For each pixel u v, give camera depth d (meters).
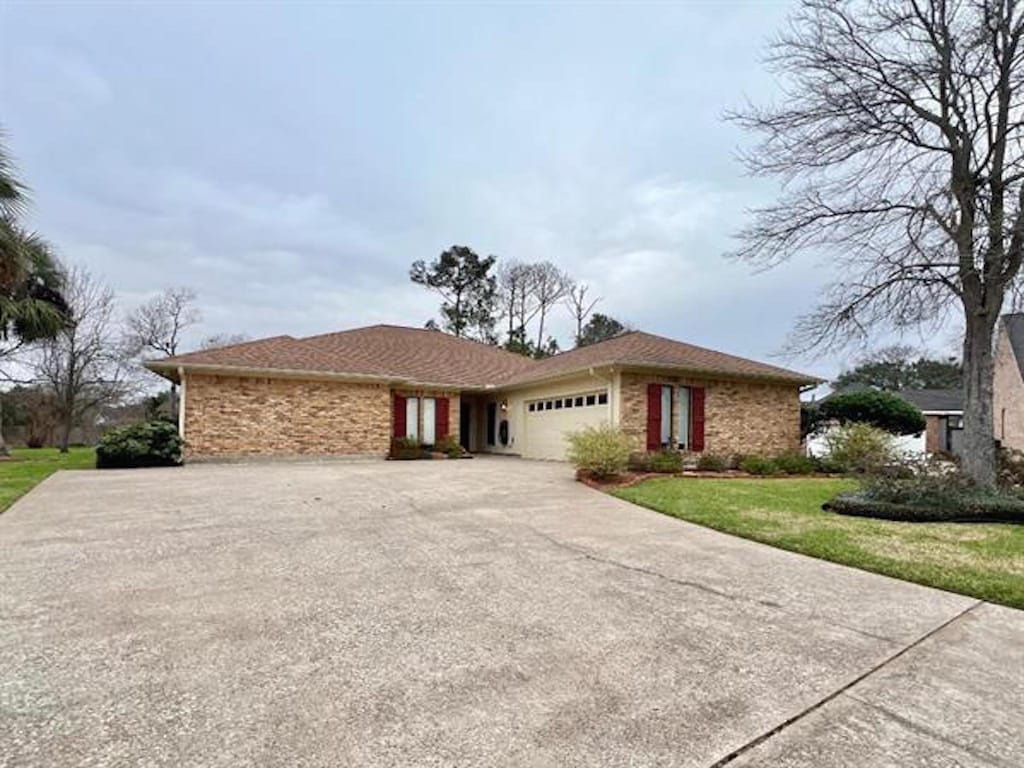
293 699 2.86
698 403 16.64
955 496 8.41
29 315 18.14
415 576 5.00
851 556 5.88
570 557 5.76
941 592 4.84
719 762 2.41
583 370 16.12
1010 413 22.41
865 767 2.40
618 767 2.36
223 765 2.31
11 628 3.71
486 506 8.62
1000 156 9.70
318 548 5.92
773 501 9.30
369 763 2.34
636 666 3.31
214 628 3.75
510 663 3.32
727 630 3.90
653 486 10.93
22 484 10.71
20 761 2.30
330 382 17.75
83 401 28.59
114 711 2.71
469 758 2.39
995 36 9.46
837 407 19.42
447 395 20.77
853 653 3.56
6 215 14.02
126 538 6.28
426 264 40.59
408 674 3.15
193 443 15.91
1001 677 3.27
